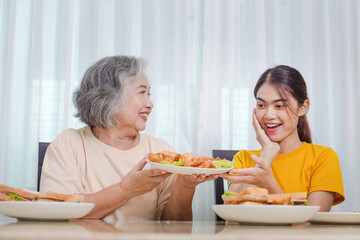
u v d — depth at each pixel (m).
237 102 2.54
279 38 2.64
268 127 1.57
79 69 2.40
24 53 2.38
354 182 2.58
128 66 1.50
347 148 2.54
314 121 2.57
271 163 1.49
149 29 2.44
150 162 1.13
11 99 2.32
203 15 2.55
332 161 1.53
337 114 2.61
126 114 1.46
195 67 2.53
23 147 2.33
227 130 2.49
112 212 1.38
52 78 2.39
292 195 0.88
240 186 1.52
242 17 2.61
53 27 2.42
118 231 0.56
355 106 2.63
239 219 0.79
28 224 0.72
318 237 0.46
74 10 2.43
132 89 1.47
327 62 2.61
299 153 1.59
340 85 2.61
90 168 1.44
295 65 2.61
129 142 1.55
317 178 1.50
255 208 0.76
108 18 2.46
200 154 2.42
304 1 2.61
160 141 1.61
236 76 2.56
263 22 2.55
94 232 0.52
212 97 2.47
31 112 2.30
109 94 1.45
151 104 1.51
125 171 1.45
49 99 2.38
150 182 1.24
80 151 1.46
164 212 1.45
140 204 1.43
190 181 1.26
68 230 0.54
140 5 2.49
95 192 1.37
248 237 0.44
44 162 1.44
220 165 1.15
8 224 0.70
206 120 2.45
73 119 2.36
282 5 2.65
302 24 2.60
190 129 2.46
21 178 2.32
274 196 0.81
